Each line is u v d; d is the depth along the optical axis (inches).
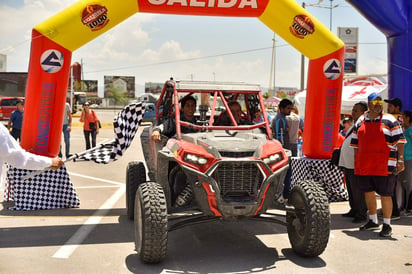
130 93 3865.7
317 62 298.0
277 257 200.8
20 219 257.8
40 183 281.9
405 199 289.1
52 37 253.9
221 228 249.0
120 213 278.1
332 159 282.7
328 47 289.1
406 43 320.8
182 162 188.4
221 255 203.2
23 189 279.6
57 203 286.4
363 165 237.9
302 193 192.5
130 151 644.1
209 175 183.2
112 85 3838.6
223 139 197.6
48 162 156.2
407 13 318.7
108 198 321.1
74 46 265.0
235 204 182.9
